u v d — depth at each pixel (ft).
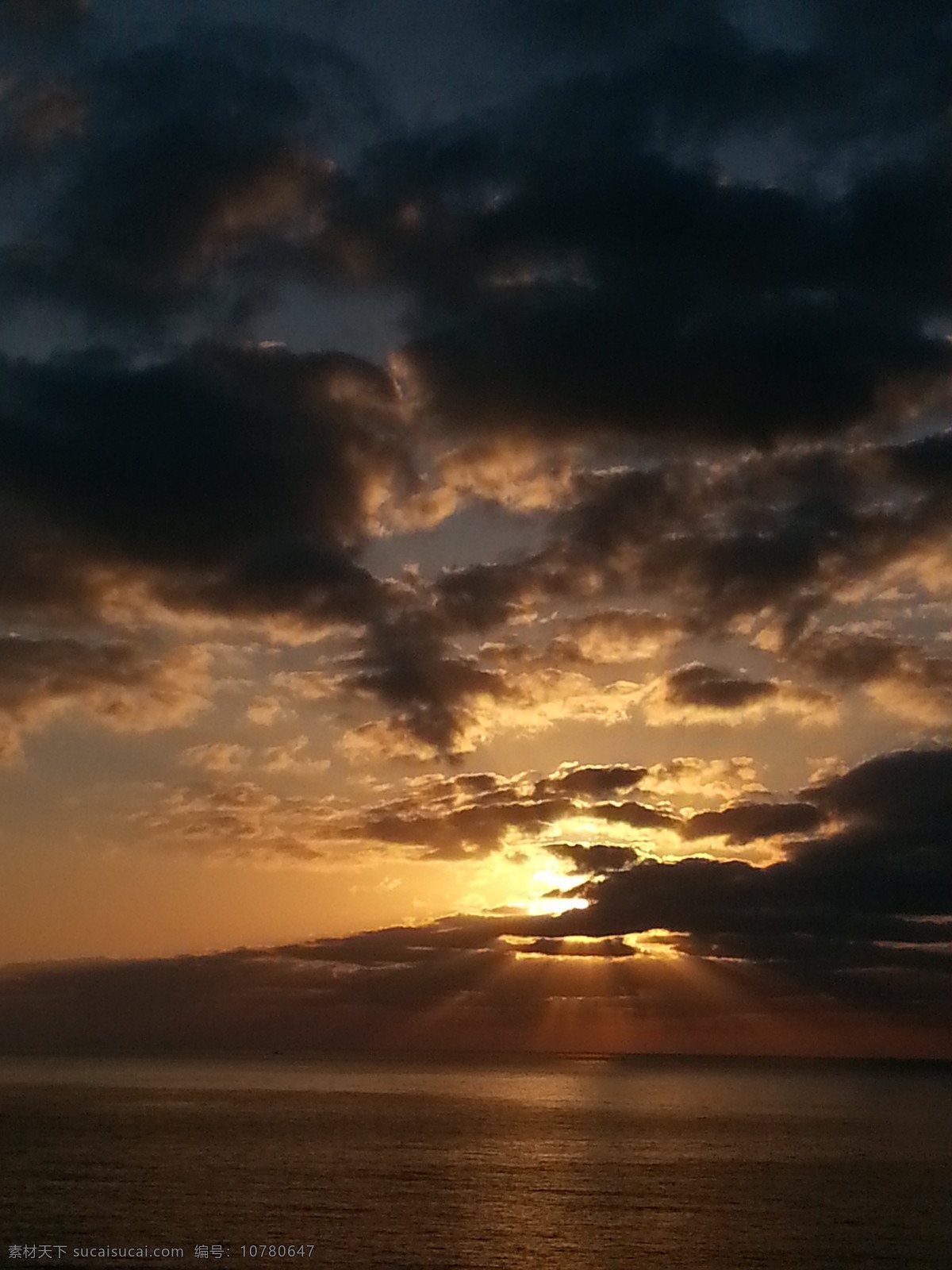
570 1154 428.56
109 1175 350.84
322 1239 259.19
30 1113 589.73
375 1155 415.44
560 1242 257.96
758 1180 356.18
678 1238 262.67
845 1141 487.20
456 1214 289.12
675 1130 539.29
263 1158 399.03
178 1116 577.43
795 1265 237.86
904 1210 300.61
